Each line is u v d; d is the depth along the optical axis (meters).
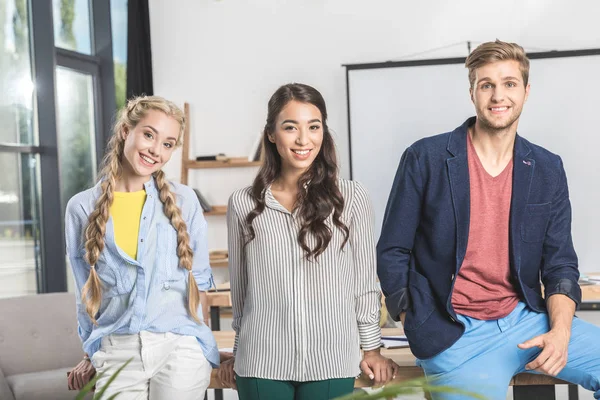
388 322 3.33
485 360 2.27
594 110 6.39
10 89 5.75
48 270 6.04
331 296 2.22
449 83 6.54
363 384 2.50
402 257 2.38
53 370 4.21
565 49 6.53
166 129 2.29
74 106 6.55
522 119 6.48
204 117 7.05
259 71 6.96
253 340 2.23
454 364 2.27
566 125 6.43
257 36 6.95
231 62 7.00
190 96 7.06
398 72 6.59
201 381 2.32
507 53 2.27
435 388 0.80
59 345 4.37
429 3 6.70
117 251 2.24
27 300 4.43
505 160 2.33
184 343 2.29
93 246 2.23
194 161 6.94
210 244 7.04
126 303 2.26
